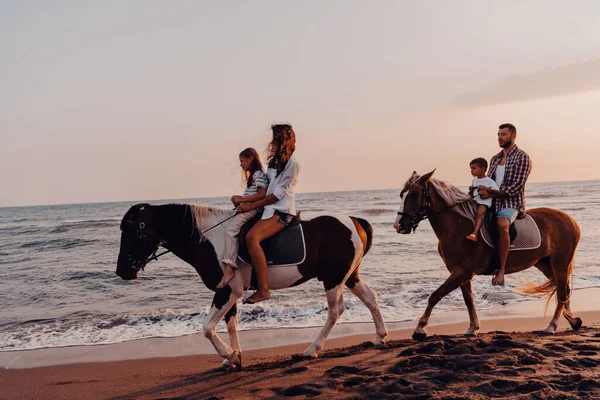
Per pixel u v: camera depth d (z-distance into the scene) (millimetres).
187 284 13867
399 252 18734
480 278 12898
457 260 6770
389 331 8492
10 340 8828
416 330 6785
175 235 5977
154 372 6699
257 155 5980
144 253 6035
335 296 6230
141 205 6031
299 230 5969
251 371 6098
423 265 15836
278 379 5551
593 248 18516
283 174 5848
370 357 6137
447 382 4895
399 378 5023
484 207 6773
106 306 11461
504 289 11805
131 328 9461
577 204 44812
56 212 80250
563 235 7363
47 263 18469
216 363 7047
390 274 14344
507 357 5445
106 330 9344
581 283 12523
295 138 6039
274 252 5836
